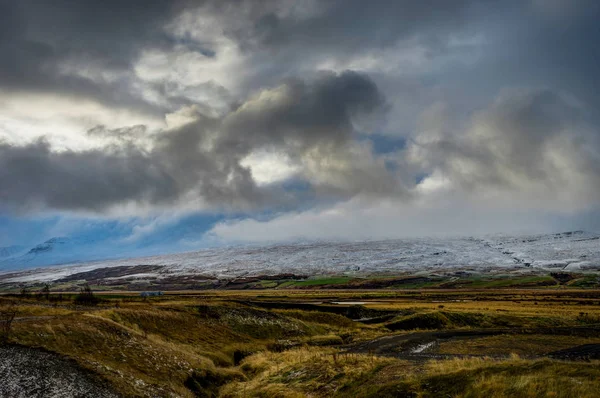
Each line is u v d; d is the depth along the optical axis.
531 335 62.72
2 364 26.89
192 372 38.72
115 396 26.83
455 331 71.56
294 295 163.38
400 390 26.86
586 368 24.45
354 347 59.19
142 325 50.62
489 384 23.91
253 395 34.56
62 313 52.41
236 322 65.88
